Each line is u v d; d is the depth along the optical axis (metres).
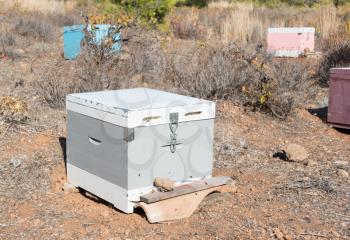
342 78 6.78
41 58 10.74
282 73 8.73
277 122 7.14
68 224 4.21
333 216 4.33
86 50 8.74
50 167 5.29
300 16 21.38
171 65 9.00
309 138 6.58
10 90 7.97
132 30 10.49
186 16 18.47
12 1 18.94
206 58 9.18
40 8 19.33
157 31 12.62
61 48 12.16
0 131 6.12
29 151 5.66
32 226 4.17
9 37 12.41
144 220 4.24
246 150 6.02
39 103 7.37
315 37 15.52
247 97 7.64
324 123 7.20
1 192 4.73
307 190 4.85
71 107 4.64
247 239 3.95
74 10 20.64
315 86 9.41
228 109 7.43
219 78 7.83
